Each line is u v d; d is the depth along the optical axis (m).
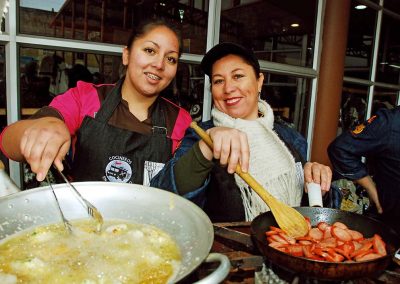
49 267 0.60
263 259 0.71
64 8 1.66
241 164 0.84
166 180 0.98
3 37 1.50
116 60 1.88
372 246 0.73
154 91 1.29
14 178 1.62
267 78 2.68
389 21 3.63
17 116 1.60
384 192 1.60
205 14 2.20
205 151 0.92
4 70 1.57
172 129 1.37
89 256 0.63
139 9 1.90
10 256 0.62
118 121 1.30
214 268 0.60
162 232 0.71
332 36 2.83
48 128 0.74
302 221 0.83
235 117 1.39
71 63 1.74
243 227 0.94
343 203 2.55
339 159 1.65
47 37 1.62
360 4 3.20
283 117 2.88
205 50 2.26
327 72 2.89
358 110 3.54
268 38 2.61
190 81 2.20
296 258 0.62
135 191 0.78
